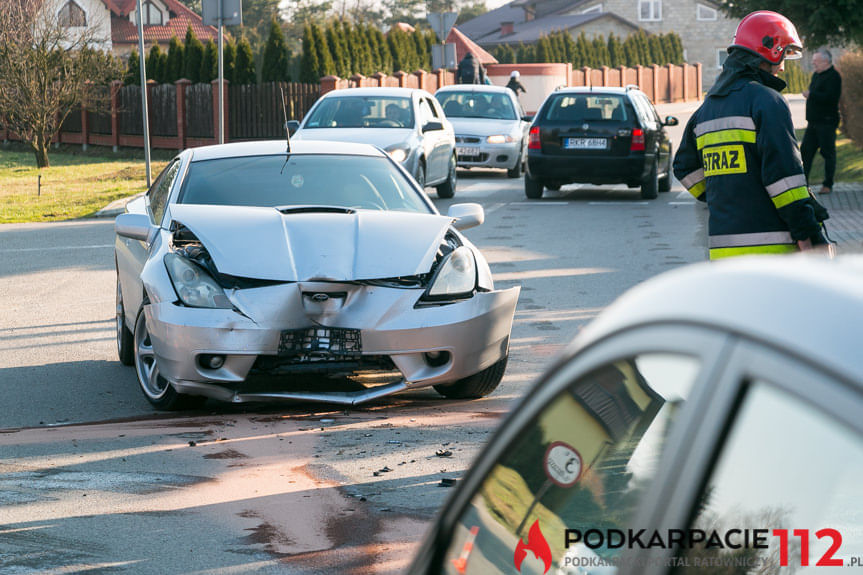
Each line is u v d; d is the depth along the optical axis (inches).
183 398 395.9
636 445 83.3
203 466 307.7
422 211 453.1
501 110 1480.1
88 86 2033.7
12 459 319.9
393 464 305.9
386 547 239.9
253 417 380.2
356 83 2030.0
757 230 303.1
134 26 4869.6
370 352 370.9
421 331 372.8
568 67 3161.9
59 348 523.8
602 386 84.8
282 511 265.7
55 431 362.3
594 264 748.0
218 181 456.1
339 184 459.5
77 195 1322.6
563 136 1130.0
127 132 2101.4
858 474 65.1
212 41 1995.6
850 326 66.6
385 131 1053.8
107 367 483.5
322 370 372.8
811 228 295.3
